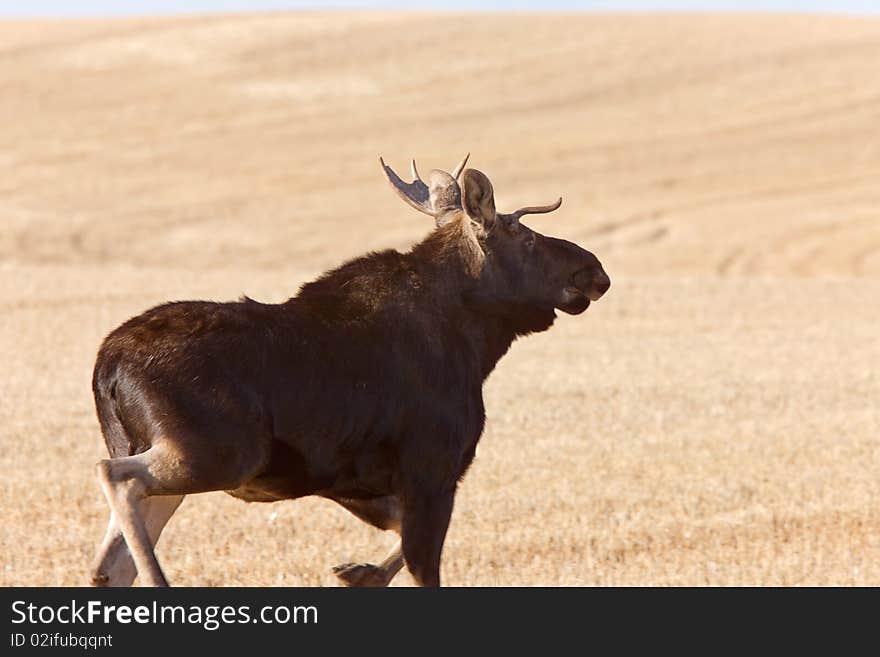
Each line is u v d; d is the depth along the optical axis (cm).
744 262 15362
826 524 3894
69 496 4138
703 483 4422
